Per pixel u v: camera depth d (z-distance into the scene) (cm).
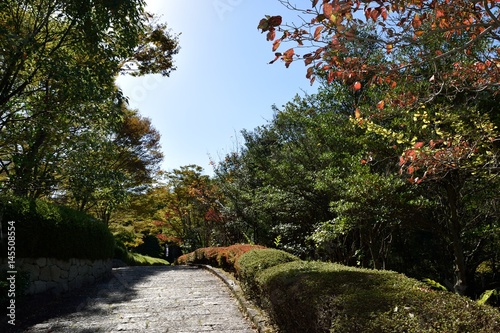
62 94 672
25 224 643
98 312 596
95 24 685
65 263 773
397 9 285
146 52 1102
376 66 357
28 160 655
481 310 259
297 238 1067
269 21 268
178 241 2272
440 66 517
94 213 1758
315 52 295
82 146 694
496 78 405
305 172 923
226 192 1443
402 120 578
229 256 946
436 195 678
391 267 1037
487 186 626
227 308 622
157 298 714
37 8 701
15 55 605
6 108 692
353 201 641
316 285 354
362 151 647
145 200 1880
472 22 351
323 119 795
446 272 935
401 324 241
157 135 1822
